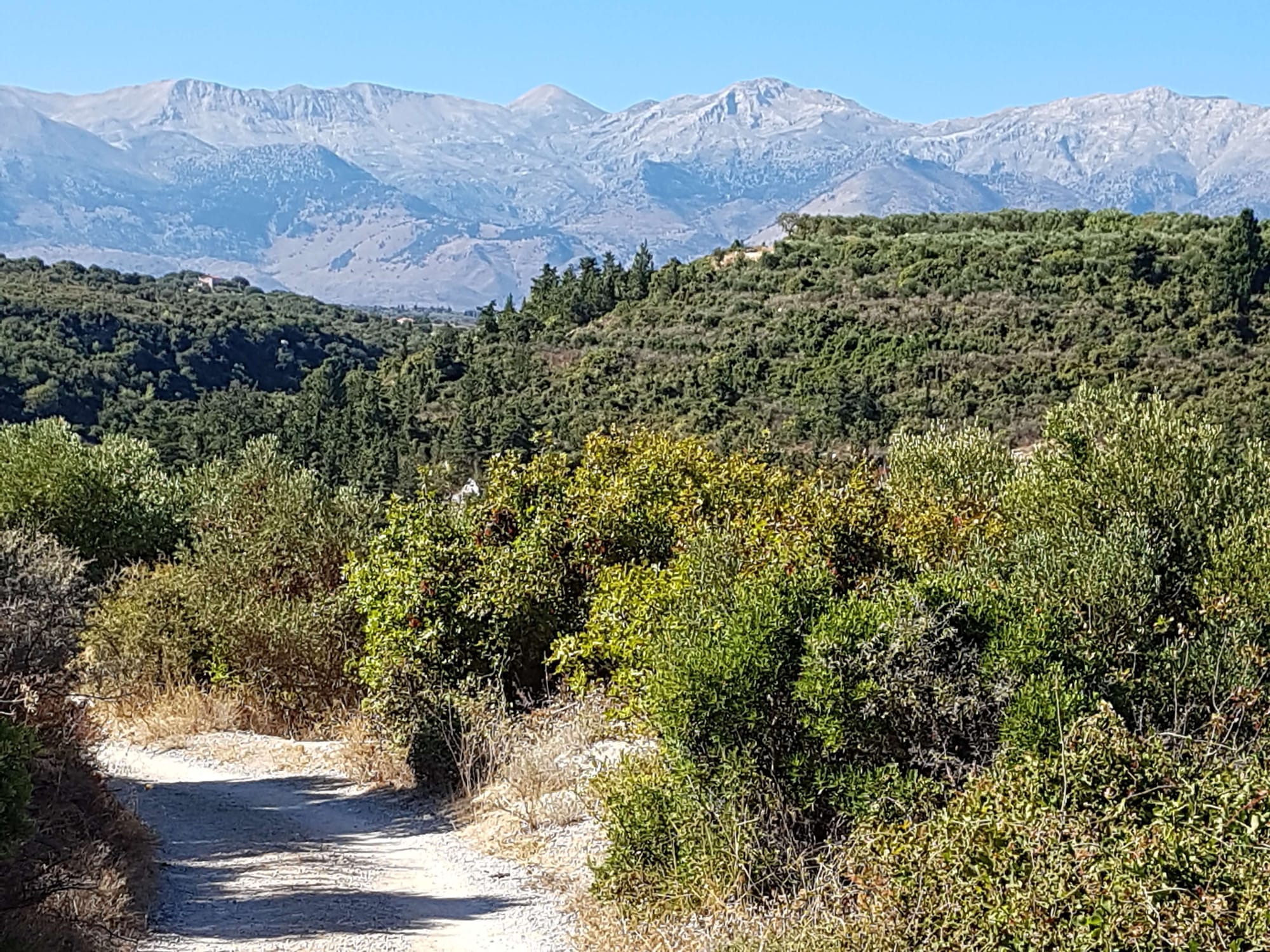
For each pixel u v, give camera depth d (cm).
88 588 1165
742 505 1384
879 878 524
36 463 2267
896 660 648
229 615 1617
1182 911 416
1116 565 933
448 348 6153
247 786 1188
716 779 683
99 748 1170
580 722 1109
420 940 648
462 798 1031
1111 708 526
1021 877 461
